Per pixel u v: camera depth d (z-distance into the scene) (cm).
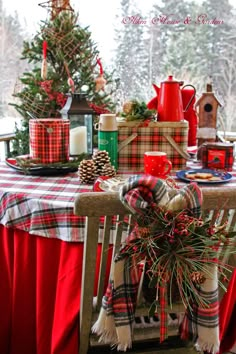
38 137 140
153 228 74
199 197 75
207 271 76
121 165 148
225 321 109
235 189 78
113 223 91
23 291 116
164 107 148
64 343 102
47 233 106
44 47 177
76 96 158
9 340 124
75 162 143
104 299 82
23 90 199
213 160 149
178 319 95
